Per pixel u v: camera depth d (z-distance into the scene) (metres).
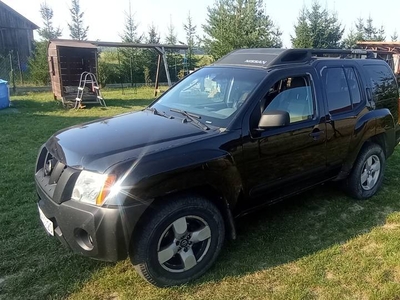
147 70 20.45
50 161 2.79
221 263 2.98
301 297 2.58
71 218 2.40
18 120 9.15
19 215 3.74
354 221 3.72
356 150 3.96
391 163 5.59
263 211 3.91
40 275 2.79
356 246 3.24
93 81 12.77
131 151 2.56
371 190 4.28
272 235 3.42
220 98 3.34
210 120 3.07
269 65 3.37
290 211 3.92
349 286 2.70
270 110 2.99
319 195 4.35
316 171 3.61
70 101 12.10
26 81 18.25
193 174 2.59
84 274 2.81
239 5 20.09
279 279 2.79
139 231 2.48
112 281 2.73
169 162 2.51
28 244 3.20
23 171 5.05
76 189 2.42
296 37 23.19
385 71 4.52
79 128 3.19
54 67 12.84
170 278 2.67
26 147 6.39
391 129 4.41
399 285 2.69
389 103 4.47
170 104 3.65
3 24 21.28
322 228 3.57
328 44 23.31
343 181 4.20
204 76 3.73
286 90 3.29
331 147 3.66
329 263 2.98
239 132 2.91
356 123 3.88
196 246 2.81
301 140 3.33
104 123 3.28
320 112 3.49
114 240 2.35
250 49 3.94
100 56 21.91
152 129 2.96
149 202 2.41
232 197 2.90
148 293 2.62
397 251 3.12
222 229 2.88
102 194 2.33
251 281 2.77
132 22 22.70
